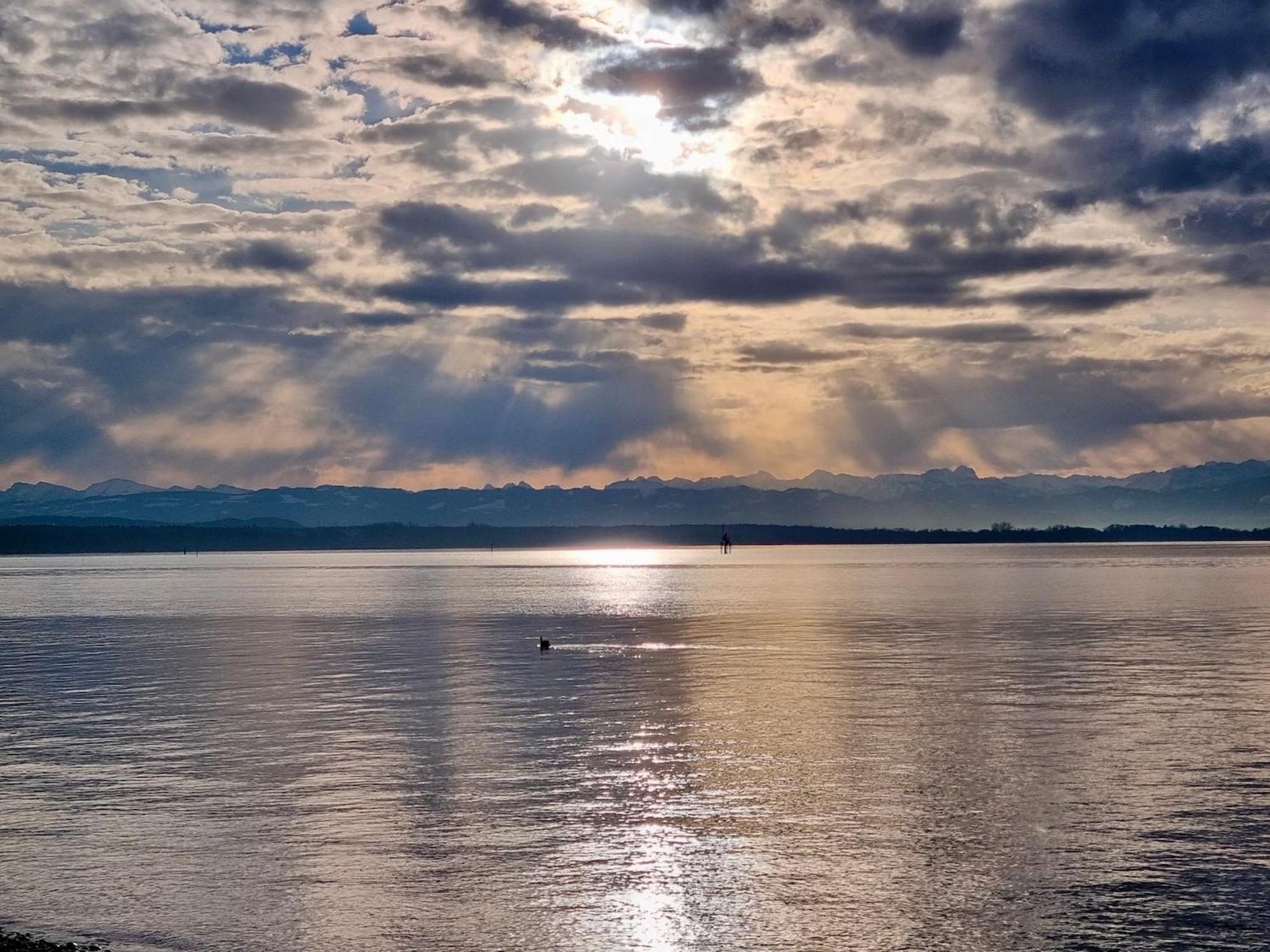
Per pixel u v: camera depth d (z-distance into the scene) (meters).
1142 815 31.72
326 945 23.77
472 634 92.25
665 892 26.28
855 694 53.84
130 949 23.77
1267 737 42.25
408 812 32.78
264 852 29.41
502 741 43.03
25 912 25.70
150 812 33.31
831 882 26.80
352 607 130.75
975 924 24.38
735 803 33.28
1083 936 23.77
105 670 69.88
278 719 49.03
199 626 105.56
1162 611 109.44
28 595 168.88
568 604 132.38
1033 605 120.81
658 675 62.44
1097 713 47.81
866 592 152.12
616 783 35.81
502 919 24.91
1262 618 100.00
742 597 145.12
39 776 38.16
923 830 30.50
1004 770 37.06
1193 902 25.41
